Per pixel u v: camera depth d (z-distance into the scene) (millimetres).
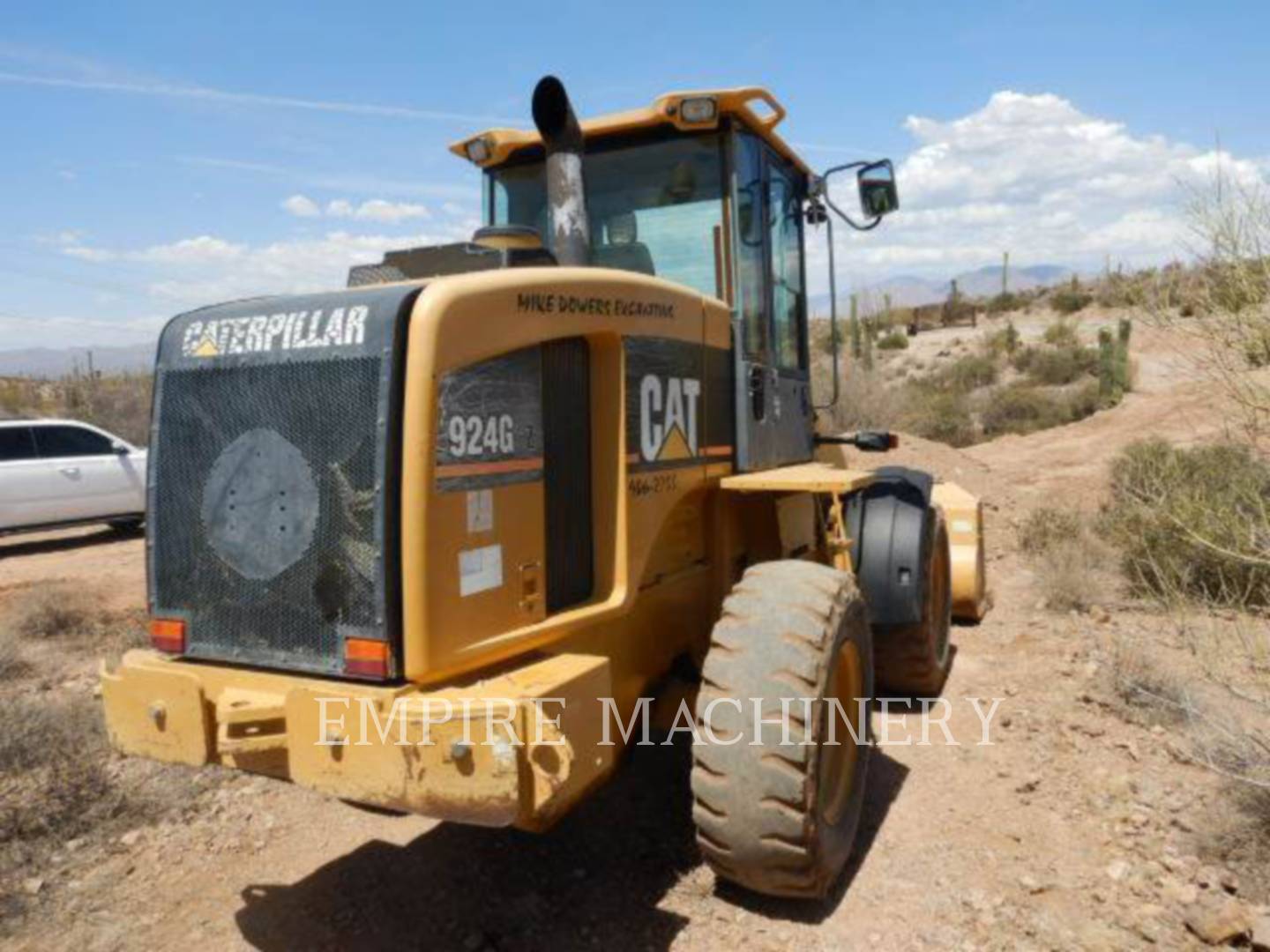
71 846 4234
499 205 5129
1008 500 11898
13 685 6426
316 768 2838
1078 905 3527
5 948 3508
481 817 2691
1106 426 17484
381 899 3783
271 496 3086
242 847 4234
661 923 3529
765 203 4906
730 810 3305
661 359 3832
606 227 4754
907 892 3666
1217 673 4758
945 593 6219
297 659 3041
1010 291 49656
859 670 3861
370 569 2895
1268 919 3242
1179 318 5008
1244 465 6449
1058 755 4777
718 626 3520
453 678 2969
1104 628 6715
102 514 13266
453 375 2949
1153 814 4129
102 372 30781
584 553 3566
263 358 3109
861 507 5375
